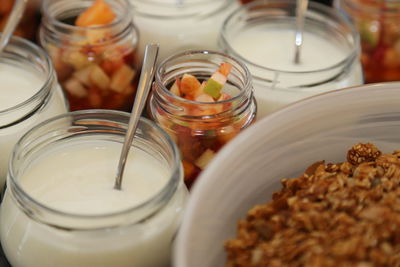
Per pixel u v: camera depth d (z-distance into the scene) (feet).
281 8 1.92
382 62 2.08
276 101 1.72
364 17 2.07
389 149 1.52
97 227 1.37
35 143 1.50
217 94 1.58
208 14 2.00
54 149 1.54
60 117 1.52
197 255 1.30
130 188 1.49
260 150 1.41
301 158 1.48
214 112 1.54
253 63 1.72
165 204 1.42
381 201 1.34
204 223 1.32
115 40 1.82
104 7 1.86
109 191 1.48
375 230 1.28
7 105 1.68
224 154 1.36
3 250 1.53
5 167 1.62
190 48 2.00
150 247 1.43
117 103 1.85
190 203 1.31
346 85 1.75
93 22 1.85
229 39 1.86
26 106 1.60
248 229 1.36
